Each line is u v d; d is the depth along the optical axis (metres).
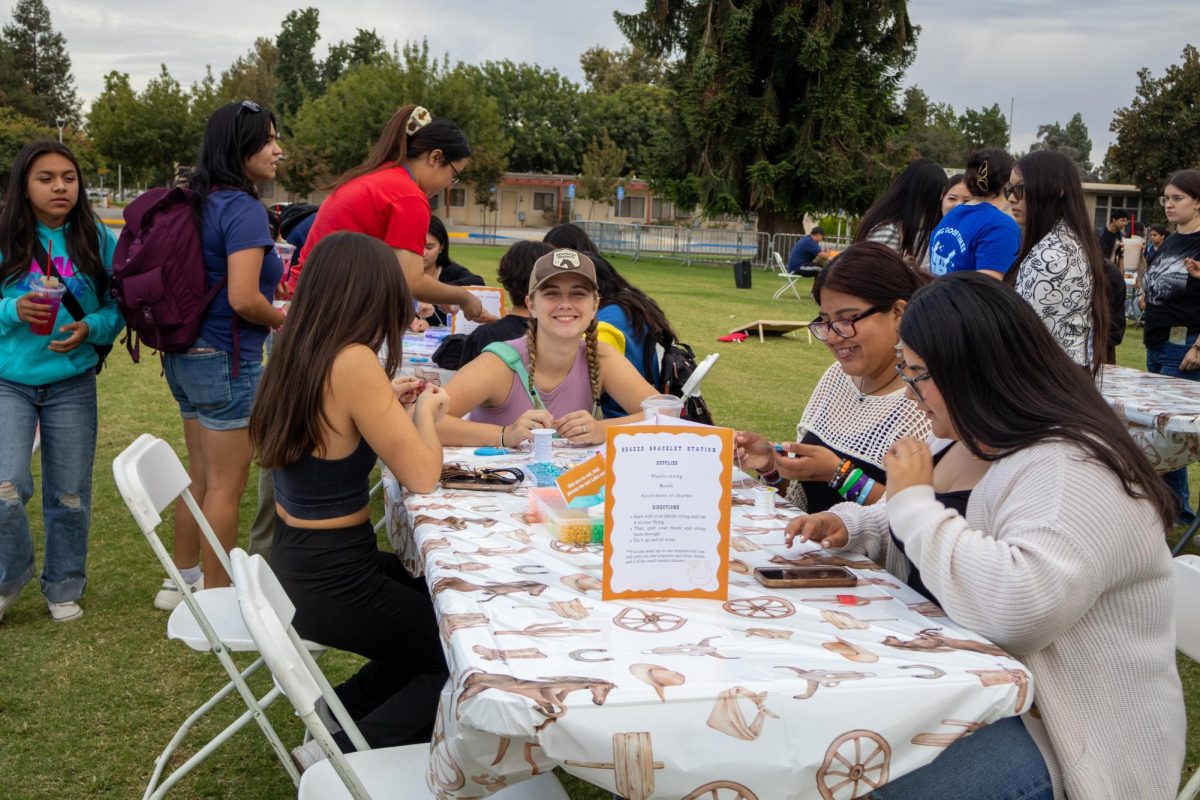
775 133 28.88
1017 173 4.16
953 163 67.31
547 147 58.84
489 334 4.00
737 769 1.49
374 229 4.43
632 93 61.47
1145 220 39.75
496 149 46.72
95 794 2.82
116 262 3.63
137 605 4.11
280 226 6.41
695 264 31.02
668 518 1.89
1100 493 1.73
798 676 1.55
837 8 27.42
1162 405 4.27
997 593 1.71
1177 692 1.83
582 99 59.78
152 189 3.80
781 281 24.27
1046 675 1.79
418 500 2.59
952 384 1.88
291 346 2.46
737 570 2.12
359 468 2.54
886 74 29.83
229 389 3.76
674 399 2.69
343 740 2.63
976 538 1.79
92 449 3.95
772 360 11.24
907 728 1.53
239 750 3.08
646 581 1.89
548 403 3.41
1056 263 4.04
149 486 2.56
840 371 3.08
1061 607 1.69
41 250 3.70
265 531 4.32
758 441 2.85
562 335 3.28
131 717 3.24
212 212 3.67
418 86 43.84
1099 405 1.86
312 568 2.52
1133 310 16.27
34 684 3.43
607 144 55.19
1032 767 1.76
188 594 2.43
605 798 2.89
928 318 1.90
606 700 1.46
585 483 2.34
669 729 1.47
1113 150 39.06
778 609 1.88
